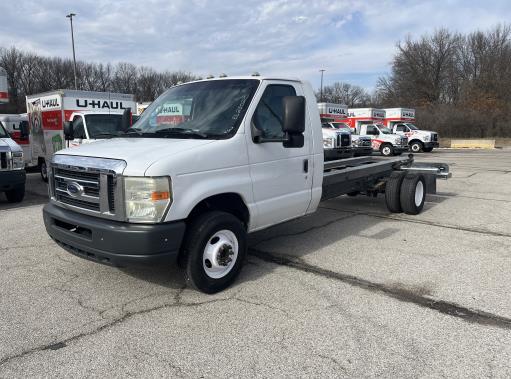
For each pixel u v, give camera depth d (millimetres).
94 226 4016
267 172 4875
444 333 3717
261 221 4953
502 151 31891
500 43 58875
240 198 4695
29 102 15961
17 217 8211
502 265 5395
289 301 4336
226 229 4492
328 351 3438
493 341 3584
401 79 65125
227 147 4410
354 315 4043
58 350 3449
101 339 3619
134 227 3881
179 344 3541
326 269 5246
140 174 3834
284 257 5680
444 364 3262
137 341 3590
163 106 5266
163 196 3877
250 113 4684
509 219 7938
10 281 4867
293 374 3143
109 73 76625
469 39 61312
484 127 48031
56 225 4547
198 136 4523
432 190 8836
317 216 8203
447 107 51656
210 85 5152
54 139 14195
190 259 4250
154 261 3914
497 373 3150
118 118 12156
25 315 4047
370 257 5703
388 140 26625
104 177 3990
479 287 4699
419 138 29938
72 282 4832
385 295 4492
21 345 3523
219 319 3959
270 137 4902
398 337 3650
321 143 5719
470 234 6879
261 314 4055
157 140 4555
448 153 29203
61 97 13594
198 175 4141
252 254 5801
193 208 4297
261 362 3291
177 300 4355
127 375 3133
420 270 5219
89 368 3213
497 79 54312
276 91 5062
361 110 32219
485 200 9938
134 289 4625
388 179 8305
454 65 61938
